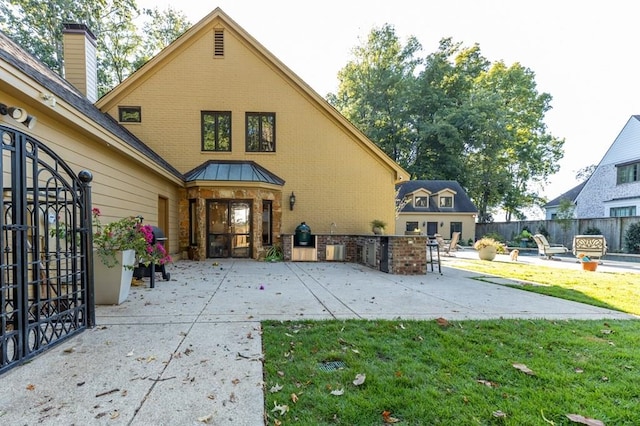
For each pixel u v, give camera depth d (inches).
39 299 114.0
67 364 102.9
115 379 93.2
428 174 1171.3
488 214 1317.7
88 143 225.3
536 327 145.0
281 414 76.9
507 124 1178.6
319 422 74.4
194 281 254.7
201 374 96.6
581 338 131.0
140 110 423.5
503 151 1219.2
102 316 156.1
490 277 306.3
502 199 1298.0
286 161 447.5
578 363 107.1
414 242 315.9
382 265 331.3
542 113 1364.4
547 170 1427.2
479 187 1205.7
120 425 72.3
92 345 118.9
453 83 1199.6
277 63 439.2
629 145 815.7
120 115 420.8
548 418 77.1
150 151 394.0
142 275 231.8
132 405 80.2
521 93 1302.9
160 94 426.0
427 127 1123.3
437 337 130.3
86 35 371.9
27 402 81.0
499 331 138.4
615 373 100.3
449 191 1031.0
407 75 1203.9
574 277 316.5
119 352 112.5
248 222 413.1
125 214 281.9
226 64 435.5
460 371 100.3
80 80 367.9
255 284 245.1
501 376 97.7
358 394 86.0
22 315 104.8
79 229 137.6
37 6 735.7
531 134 1312.7
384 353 113.7
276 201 432.8
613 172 861.2
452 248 696.4
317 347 118.0
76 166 211.8
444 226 1031.0
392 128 1220.5
